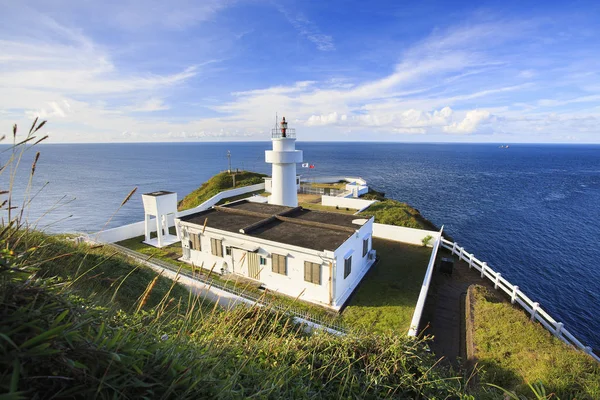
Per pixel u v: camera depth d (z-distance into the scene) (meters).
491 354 8.59
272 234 15.34
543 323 12.23
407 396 4.79
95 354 2.11
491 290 14.95
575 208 48.94
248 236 14.86
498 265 27.45
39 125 2.53
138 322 3.96
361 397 4.33
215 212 19.56
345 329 10.47
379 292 14.65
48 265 6.09
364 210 27.28
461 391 5.39
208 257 16.41
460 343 10.74
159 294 9.74
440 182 75.75
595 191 65.38
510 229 37.31
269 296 13.33
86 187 64.12
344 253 13.92
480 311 11.42
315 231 15.82
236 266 15.45
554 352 7.96
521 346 8.68
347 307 13.29
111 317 3.48
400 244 20.91
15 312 1.96
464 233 35.72
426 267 17.36
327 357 5.12
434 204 50.56
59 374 2.00
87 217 38.38
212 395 2.67
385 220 24.25
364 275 16.30
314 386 4.34
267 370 4.09
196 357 3.13
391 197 55.69
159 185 70.00
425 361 5.70
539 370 7.14
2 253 2.46
